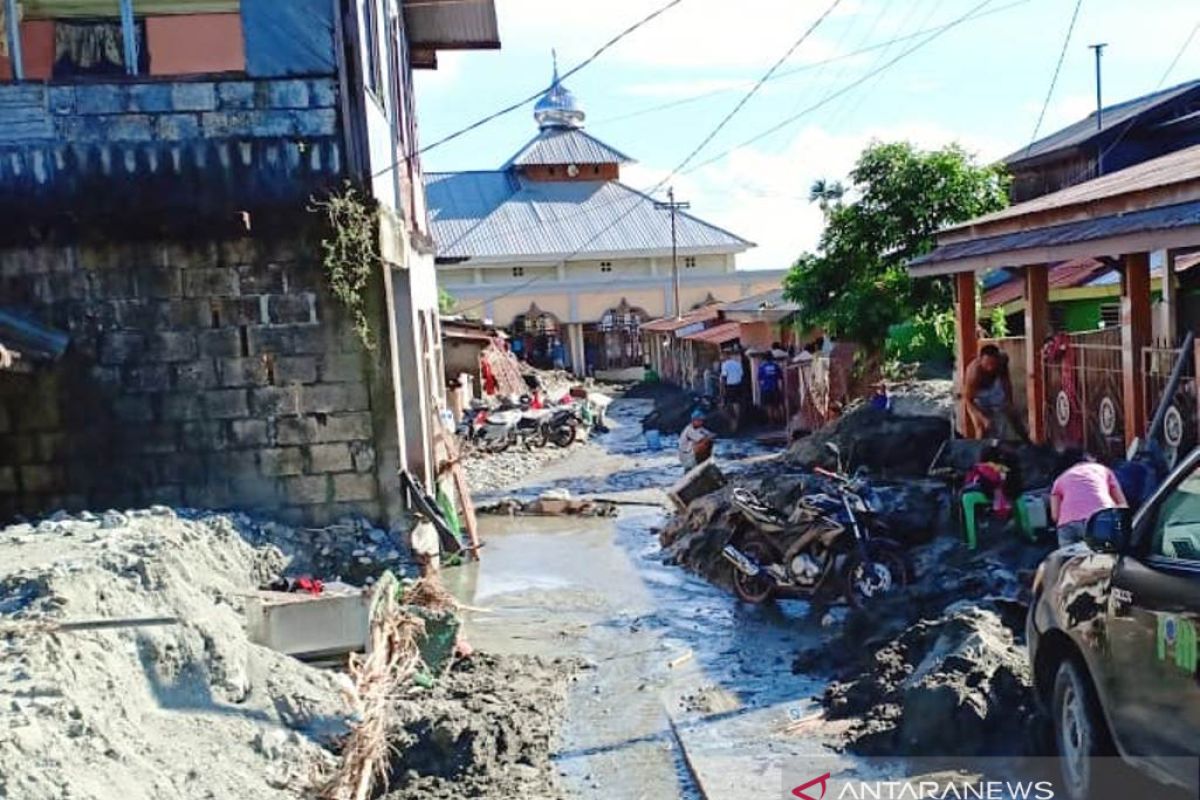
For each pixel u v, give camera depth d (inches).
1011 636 301.0
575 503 719.7
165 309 425.1
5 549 315.6
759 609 443.2
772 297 1283.2
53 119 420.5
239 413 428.8
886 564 414.0
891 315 810.2
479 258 1984.5
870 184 838.5
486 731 291.6
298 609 322.3
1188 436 369.7
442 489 573.0
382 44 515.5
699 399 1213.1
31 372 415.5
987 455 467.2
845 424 648.4
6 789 177.6
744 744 288.7
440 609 377.4
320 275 428.5
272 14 426.6
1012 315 808.9
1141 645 187.5
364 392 431.8
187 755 235.8
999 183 840.3
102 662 237.0
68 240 421.4
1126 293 424.5
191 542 346.3
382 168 486.6
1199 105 971.9
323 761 261.6
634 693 346.3
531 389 1432.1
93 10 531.2
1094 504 327.6
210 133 425.4
